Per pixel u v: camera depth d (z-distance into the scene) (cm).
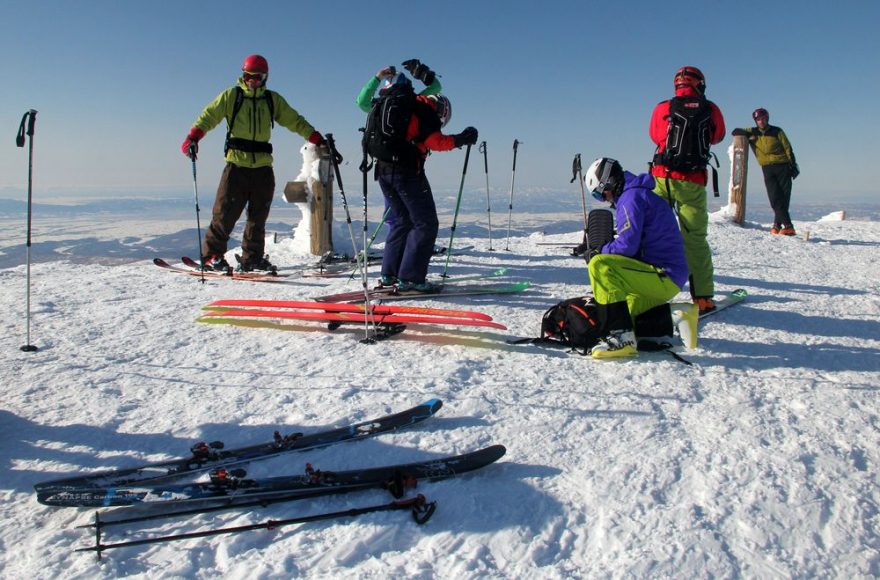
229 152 640
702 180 495
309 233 832
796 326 478
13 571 200
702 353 406
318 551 209
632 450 274
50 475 256
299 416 307
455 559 205
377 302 527
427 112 509
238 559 205
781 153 1014
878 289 626
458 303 531
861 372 375
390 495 242
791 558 210
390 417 295
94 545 213
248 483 240
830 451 275
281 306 464
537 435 288
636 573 200
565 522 226
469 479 252
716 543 214
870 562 208
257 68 609
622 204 384
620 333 382
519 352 404
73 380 350
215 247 670
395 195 544
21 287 585
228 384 347
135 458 270
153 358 388
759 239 980
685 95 485
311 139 654
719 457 269
